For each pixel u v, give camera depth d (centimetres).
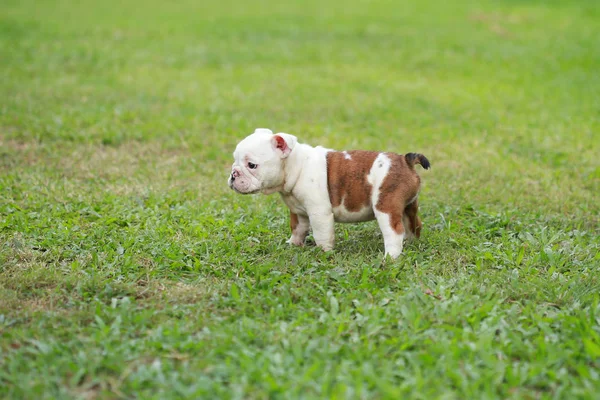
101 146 1117
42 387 456
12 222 759
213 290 610
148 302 591
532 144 1190
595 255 694
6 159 1028
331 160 677
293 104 1438
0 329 533
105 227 757
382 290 601
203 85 1579
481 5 2978
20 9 2578
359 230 780
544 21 2608
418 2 3056
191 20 2477
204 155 1085
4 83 1498
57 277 624
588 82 1719
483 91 1608
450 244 725
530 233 771
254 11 2734
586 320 542
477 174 1016
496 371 472
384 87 1617
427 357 484
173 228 763
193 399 441
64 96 1412
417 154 666
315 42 2128
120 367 478
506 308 574
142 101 1405
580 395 448
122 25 2319
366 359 493
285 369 475
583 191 943
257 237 752
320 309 565
